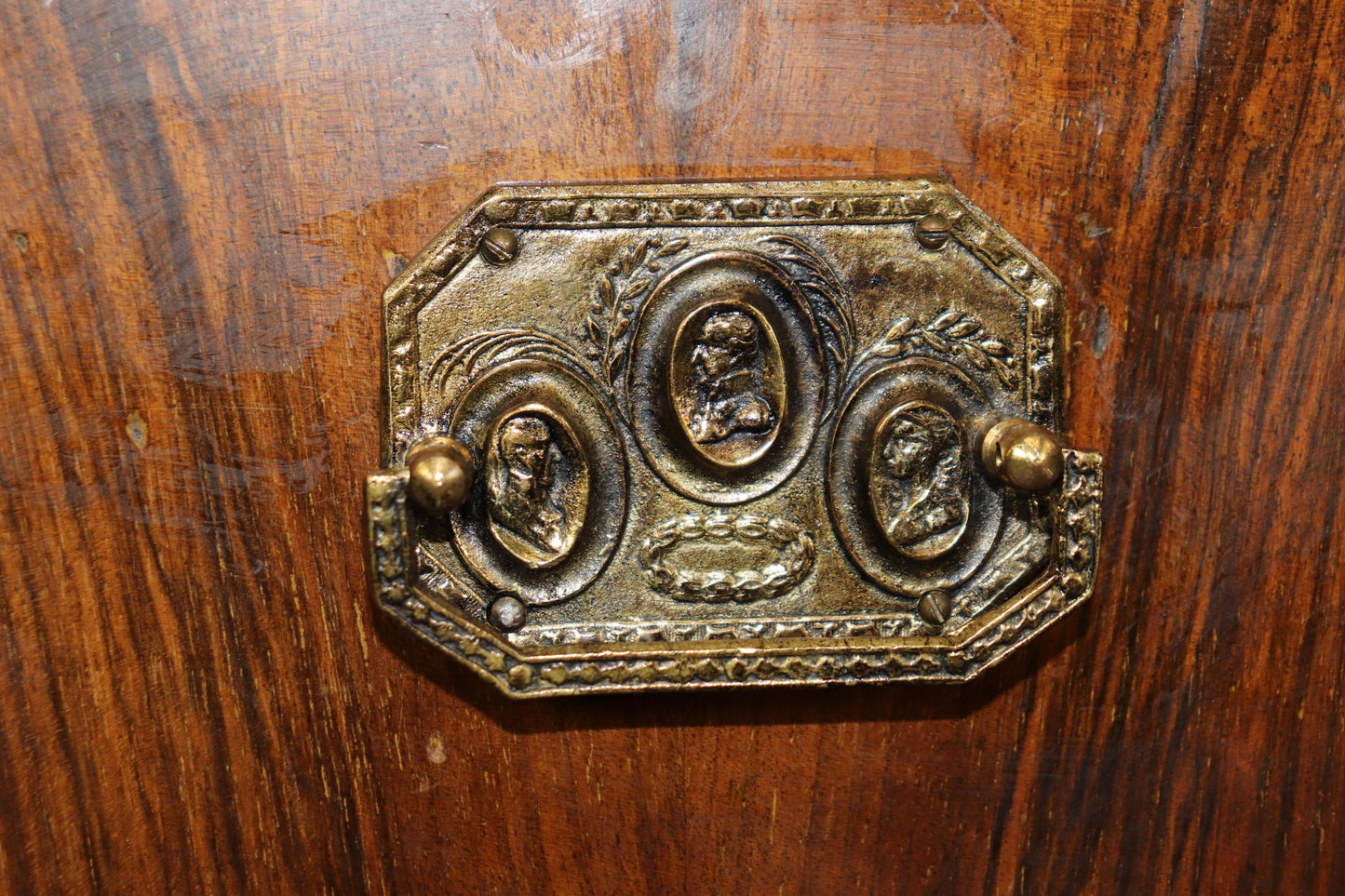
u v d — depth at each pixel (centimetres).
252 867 21
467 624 19
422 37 19
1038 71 20
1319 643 21
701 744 21
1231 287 20
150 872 20
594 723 21
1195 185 20
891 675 20
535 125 19
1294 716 21
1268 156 20
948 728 21
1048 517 20
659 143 20
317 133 19
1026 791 21
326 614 20
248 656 20
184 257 19
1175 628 21
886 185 20
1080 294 20
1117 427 21
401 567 19
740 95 20
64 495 20
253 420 20
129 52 19
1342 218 20
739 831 21
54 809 20
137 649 20
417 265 19
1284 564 21
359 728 20
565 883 21
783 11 19
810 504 20
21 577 20
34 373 19
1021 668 21
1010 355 20
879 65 20
